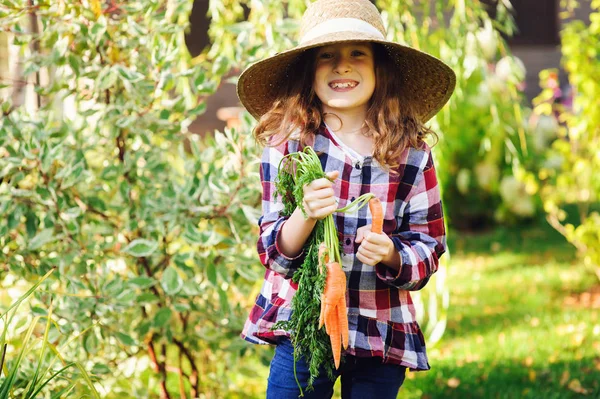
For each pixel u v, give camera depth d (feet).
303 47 7.25
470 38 13.46
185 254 10.39
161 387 11.39
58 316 10.04
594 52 17.70
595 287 19.38
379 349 7.27
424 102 8.53
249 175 10.41
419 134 7.80
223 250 10.53
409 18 13.29
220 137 10.62
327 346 7.13
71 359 10.26
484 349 14.92
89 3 9.99
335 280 6.75
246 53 11.19
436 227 7.68
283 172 7.18
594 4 18.29
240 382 13.33
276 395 7.47
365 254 6.89
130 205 10.71
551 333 15.72
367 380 7.49
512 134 15.26
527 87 37.83
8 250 10.54
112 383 10.86
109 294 9.98
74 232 10.12
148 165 10.61
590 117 17.63
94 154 11.62
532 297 18.69
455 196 26.99
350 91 7.50
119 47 10.62
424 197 7.62
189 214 10.43
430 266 7.36
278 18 12.85
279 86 8.23
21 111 10.54
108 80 9.98
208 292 11.40
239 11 13.71
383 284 7.39
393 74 7.90
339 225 7.30
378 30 7.69
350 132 7.70
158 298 10.30
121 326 10.68
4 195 9.93
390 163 7.39
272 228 7.22
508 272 21.40
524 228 27.07
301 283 6.98
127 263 10.89
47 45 10.50
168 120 10.41
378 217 6.85
